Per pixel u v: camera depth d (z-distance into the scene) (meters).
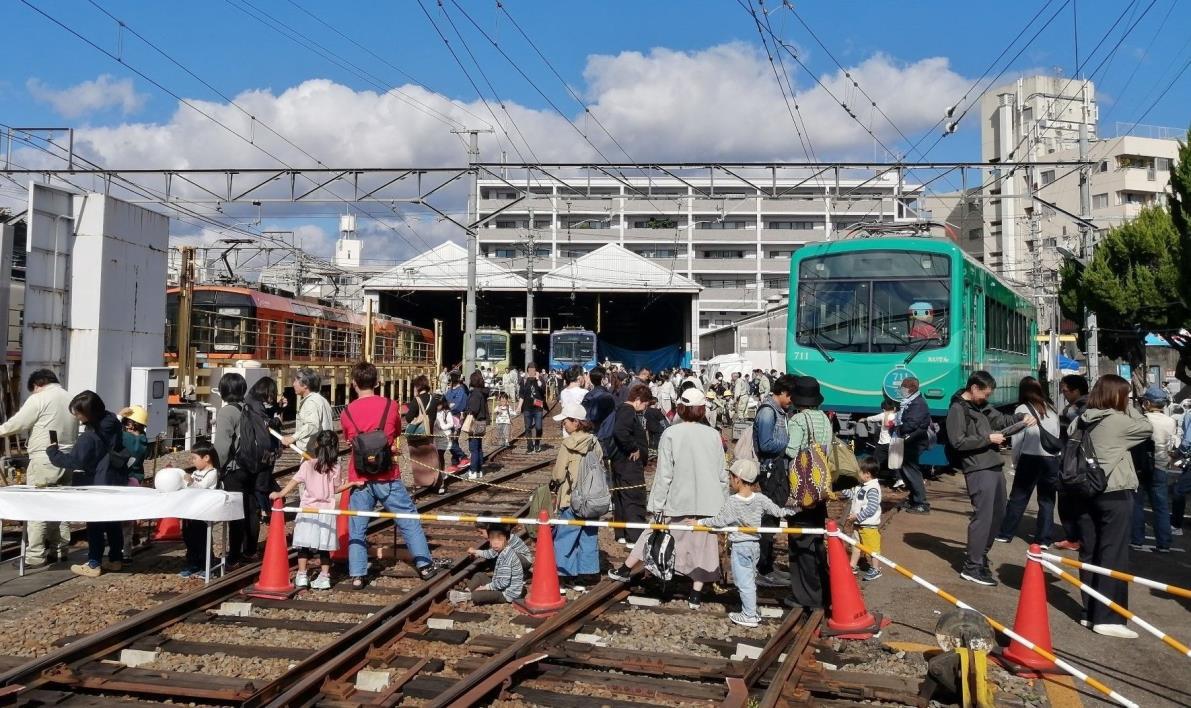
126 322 14.38
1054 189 53.44
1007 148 55.94
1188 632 6.71
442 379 32.59
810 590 6.93
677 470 7.24
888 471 14.78
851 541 6.41
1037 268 37.72
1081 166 22.86
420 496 12.93
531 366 20.06
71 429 8.46
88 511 7.48
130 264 14.48
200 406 17.53
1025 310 22.31
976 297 15.51
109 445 8.12
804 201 77.56
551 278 51.94
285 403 21.52
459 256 52.28
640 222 79.44
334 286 44.53
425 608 6.88
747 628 6.73
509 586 7.36
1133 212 51.03
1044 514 9.45
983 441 8.02
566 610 6.77
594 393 11.47
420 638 6.27
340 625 6.57
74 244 13.51
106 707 5.14
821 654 6.05
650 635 6.54
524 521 7.26
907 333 14.40
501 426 20.17
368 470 7.69
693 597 7.27
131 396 14.23
